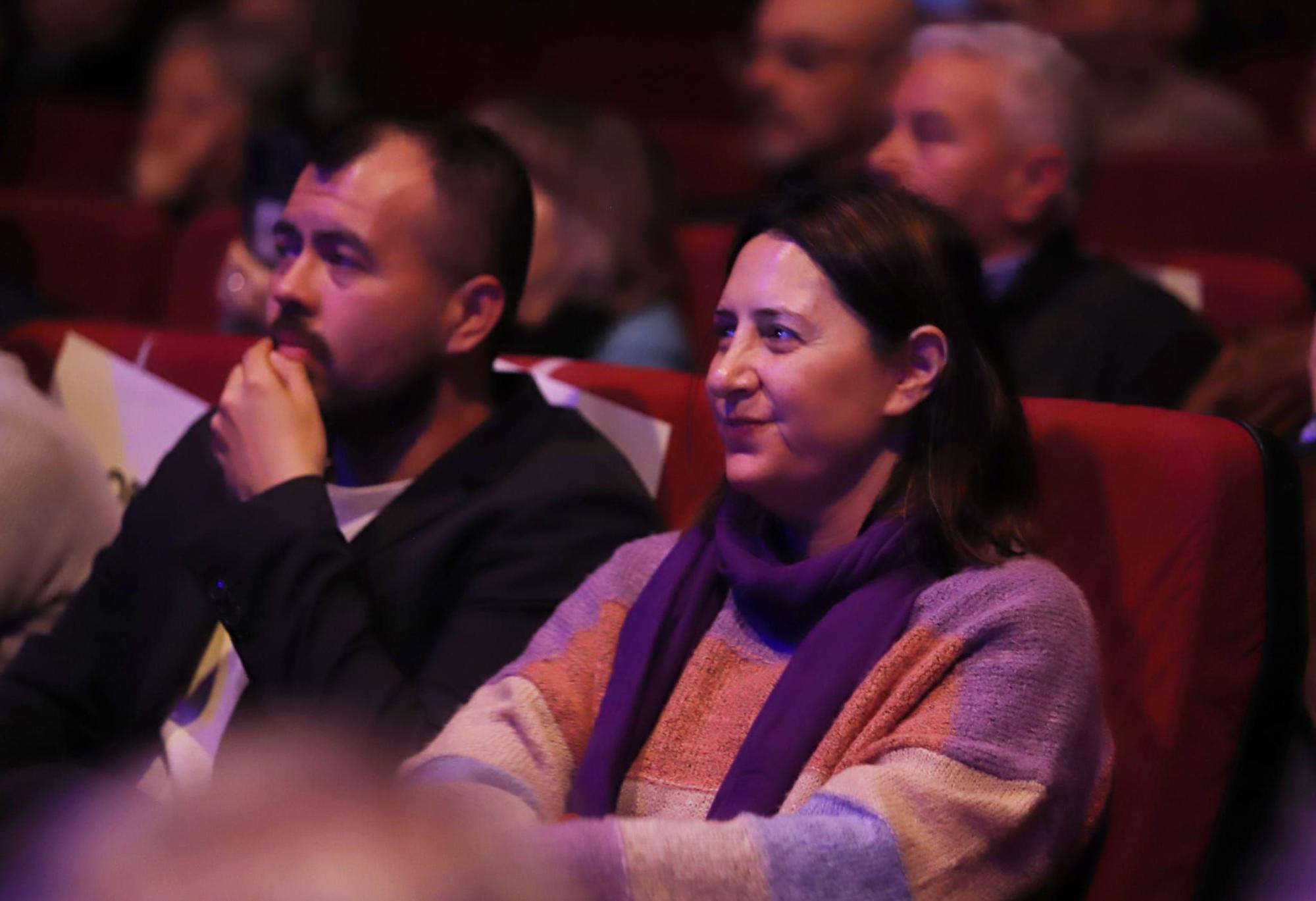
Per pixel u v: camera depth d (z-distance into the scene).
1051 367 3.97
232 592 2.66
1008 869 2.09
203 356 3.71
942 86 4.09
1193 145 6.95
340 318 2.83
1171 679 2.45
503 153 2.97
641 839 1.95
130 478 3.70
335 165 2.87
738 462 2.36
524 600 2.79
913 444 2.36
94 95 9.39
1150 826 2.41
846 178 2.47
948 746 2.07
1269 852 2.47
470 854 0.77
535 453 2.96
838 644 2.23
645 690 2.39
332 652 2.57
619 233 4.73
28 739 2.99
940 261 2.36
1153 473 2.53
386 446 2.98
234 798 0.76
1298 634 2.49
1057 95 4.11
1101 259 4.23
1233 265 4.68
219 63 7.02
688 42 9.52
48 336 3.91
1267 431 2.56
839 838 1.97
